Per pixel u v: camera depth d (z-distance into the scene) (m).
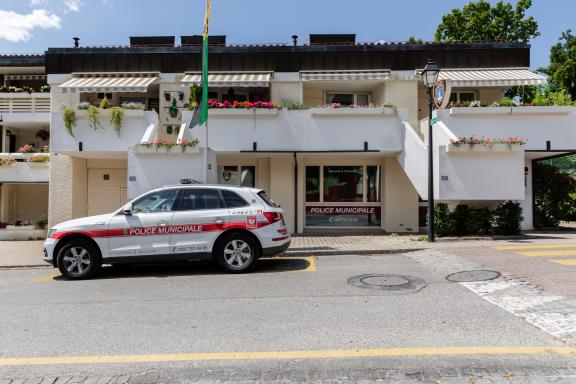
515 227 13.20
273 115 14.44
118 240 8.65
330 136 14.41
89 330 5.32
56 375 4.07
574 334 4.73
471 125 13.97
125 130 14.03
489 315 5.47
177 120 16.45
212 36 19.45
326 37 18.80
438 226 13.12
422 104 17.12
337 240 13.37
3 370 4.20
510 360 4.14
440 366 4.05
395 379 3.82
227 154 15.27
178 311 6.06
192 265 9.98
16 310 6.32
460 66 16.31
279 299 6.55
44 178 17.44
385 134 14.38
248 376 3.96
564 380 3.74
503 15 27.70
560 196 17.09
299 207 16.17
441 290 6.77
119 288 7.71
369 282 7.48
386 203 16.20
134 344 4.81
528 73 15.80
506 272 7.69
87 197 16.86
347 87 17.23
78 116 13.97
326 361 4.23
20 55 19.36
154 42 19.89
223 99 17.19
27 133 20.56
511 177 12.27
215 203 8.88
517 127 13.94
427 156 12.88
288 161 16.20
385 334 4.91
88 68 16.59
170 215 8.73
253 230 8.72
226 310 6.05
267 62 16.42
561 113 13.88
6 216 18.39
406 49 16.25
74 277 8.67
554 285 6.74
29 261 11.58
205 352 4.54
